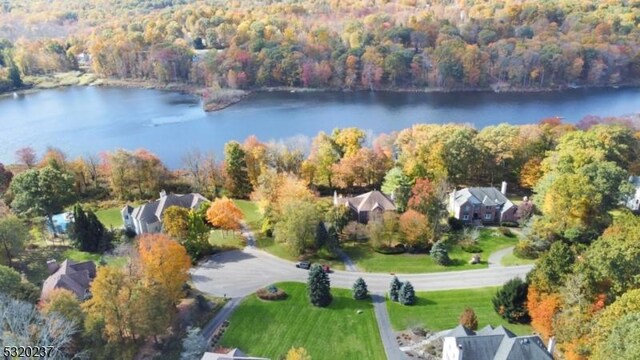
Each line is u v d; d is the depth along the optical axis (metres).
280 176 115.31
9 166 138.62
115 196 129.50
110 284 69.50
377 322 79.94
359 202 113.81
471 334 67.69
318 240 99.06
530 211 110.69
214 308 83.12
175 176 138.25
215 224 102.06
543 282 75.25
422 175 120.44
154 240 83.88
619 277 68.62
